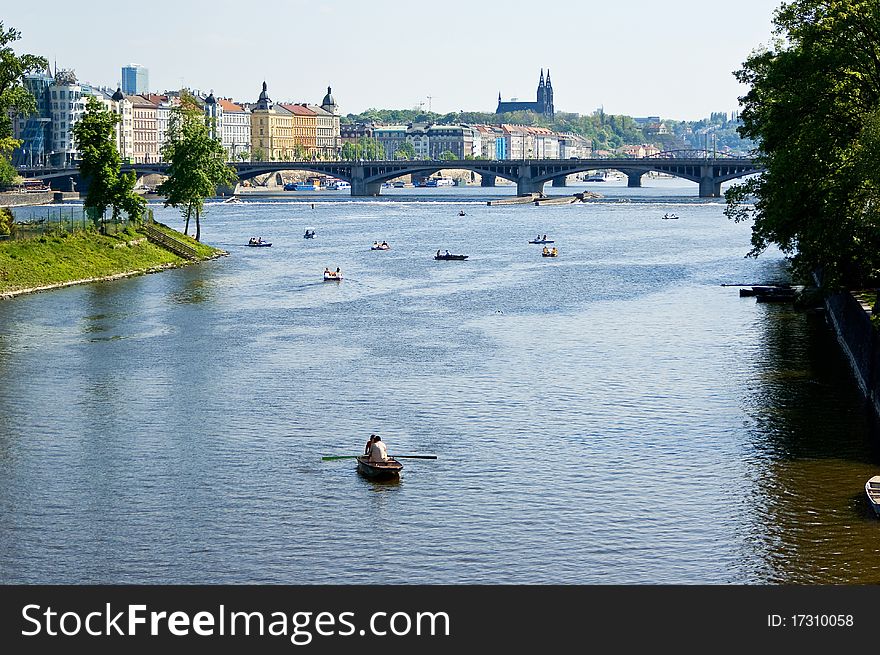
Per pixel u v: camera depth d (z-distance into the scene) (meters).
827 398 94.31
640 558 63.34
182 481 75.00
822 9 102.62
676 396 95.31
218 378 102.12
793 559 62.94
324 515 69.25
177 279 169.00
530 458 79.25
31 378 101.81
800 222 101.69
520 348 115.38
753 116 116.00
